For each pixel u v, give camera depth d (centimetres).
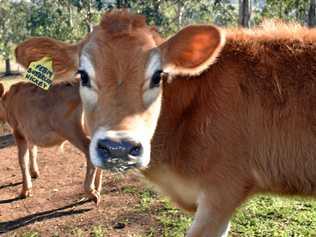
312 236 143
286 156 106
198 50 100
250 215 157
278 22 119
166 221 157
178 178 114
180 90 109
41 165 235
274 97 105
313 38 110
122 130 85
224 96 106
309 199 112
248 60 108
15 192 200
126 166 85
